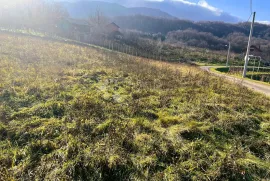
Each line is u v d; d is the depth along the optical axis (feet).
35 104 15.65
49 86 19.33
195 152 11.07
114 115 14.64
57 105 15.35
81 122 13.24
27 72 22.88
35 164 9.85
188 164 10.21
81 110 14.93
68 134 12.02
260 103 20.06
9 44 39.32
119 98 18.44
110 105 16.26
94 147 11.00
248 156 11.21
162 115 15.25
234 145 12.00
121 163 10.00
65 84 20.70
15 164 9.87
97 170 9.66
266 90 30.55
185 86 23.88
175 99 18.90
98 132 12.45
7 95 16.46
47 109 14.73
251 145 12.19
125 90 21.03
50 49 41.75
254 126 14.66
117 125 13.24
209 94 21.17
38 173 9.32
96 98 17.48
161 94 20.01
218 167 9.98
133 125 13.35
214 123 14.17
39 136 11.75
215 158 10.66
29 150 10.63
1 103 14.98
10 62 25.93
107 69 30.37
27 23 116.57
